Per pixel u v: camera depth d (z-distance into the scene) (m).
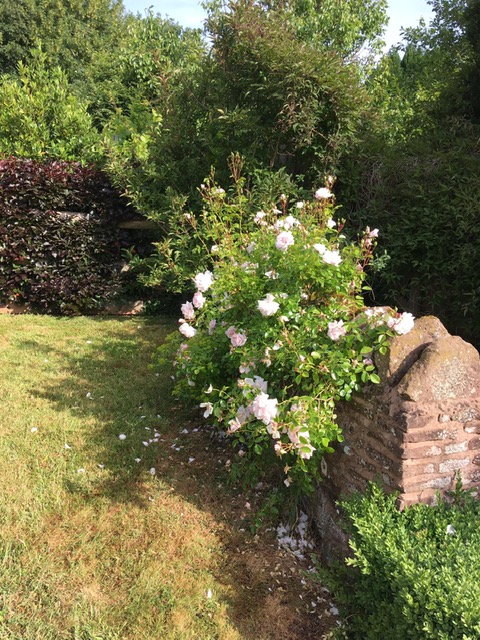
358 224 5.70
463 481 2.54
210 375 3.62
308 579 2.75
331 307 3.07
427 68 9.65
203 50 6.48
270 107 5.57
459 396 2.43
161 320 7.61
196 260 5.97
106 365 5.31
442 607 1.89
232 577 2.69
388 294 5.70
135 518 2.98
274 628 2.44
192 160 6.22
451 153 5.34
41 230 7.33
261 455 3.35
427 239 5.23
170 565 2.69
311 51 5.38
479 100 6.71
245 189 5.62
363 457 2.67
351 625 2.44
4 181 7.08
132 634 2.28
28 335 6.18
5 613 2.28
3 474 3.17
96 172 7.62
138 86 11.52
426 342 2.54
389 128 6.93
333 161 5.64
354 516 2.36
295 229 3.28
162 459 3.63
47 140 8.78
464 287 5.22
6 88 8.72
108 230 7.66
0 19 18.28
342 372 2.60
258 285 3.13
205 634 2.34
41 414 4.01
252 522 3.09
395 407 2.41
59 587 2.45
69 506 3.00
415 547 2.19
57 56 18.70
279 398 2.93
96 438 3.74
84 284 7.57
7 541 2.66
